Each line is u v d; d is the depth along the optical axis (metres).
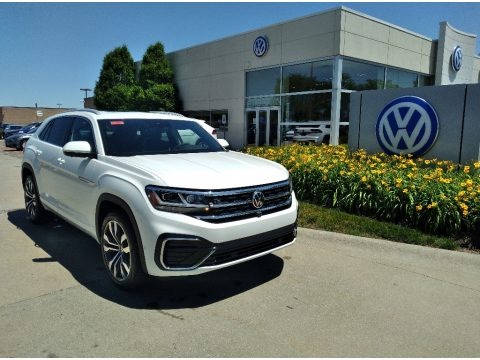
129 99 25.34
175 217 3.36
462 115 8.66
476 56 25.94
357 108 10.73
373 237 5.57
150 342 3.07
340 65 16.39
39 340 3.07
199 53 23.67
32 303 3.67
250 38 20.12
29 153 6.04
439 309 3.63
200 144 5.11
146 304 3.68
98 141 4.40
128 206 3.62
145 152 4.49
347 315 3.51
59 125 5.63
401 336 3.19
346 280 4.23
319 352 2.97
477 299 3.84
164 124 5.12
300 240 5.54
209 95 23.31
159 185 3.45
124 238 3.81
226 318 3.44
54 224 6.33
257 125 20.50
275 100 19.38
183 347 3.01
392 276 4.34
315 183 7.55
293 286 4.08
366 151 10.59
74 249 5.16
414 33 19.98
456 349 3.03
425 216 5.77
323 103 17.16
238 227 3.51
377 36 17.80
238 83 21.20
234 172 3.80
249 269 4.51
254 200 3.66
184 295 3.87
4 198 8.59
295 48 17.94
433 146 9.18
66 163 4.81
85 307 3.61
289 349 3.00
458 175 7.20
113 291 3.95
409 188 6.12
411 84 20.97
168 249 3.38
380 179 6.65
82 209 4.50
